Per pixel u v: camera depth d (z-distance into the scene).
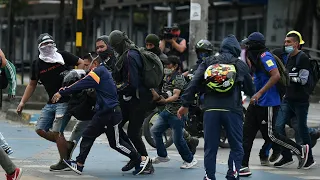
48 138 25.12
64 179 23.91
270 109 25.83
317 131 30.53
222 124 21.69
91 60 25.42
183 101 21.80
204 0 39.75
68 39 69.88
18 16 82.31
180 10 73.75
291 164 28.69
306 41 71.12
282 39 72.31
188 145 28.31
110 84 23.81
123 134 25.12
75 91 23.45
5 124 41.44
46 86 24.78
